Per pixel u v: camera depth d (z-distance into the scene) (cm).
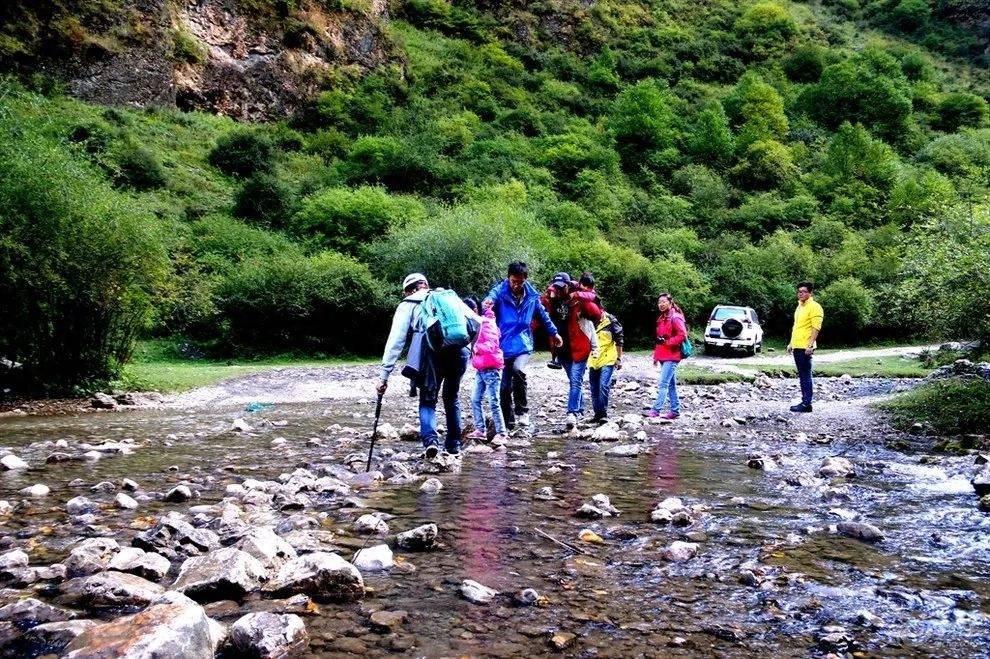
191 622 235
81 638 228
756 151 6738
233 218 3819
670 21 10494
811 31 10900
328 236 3597
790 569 347
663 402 1023
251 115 5612
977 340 1341
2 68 4231
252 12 5762
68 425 998
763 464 638
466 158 5666
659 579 332
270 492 516
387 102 6306
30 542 389
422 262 3025
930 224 1379
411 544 380
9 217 1258
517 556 367
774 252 4425
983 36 11169
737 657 247
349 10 6612
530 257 3108
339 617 280
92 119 4234
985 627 276
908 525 436
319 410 1212
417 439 834
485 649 252
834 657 247
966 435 818
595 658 245
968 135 8212
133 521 435
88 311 1381
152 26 5009
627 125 6956
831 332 3847
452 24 8694
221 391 1540
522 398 931
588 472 614
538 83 8062
